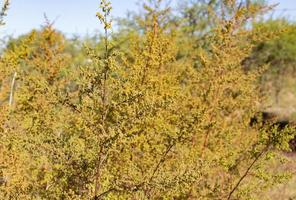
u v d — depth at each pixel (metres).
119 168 6.61
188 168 5.78
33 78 5.61
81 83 5.17
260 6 9.30
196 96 9.20
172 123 8.09
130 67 7.80
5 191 6.66
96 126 5.36
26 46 11.64
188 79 10.02
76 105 5.36
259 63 31.20
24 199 6.29
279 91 34.22
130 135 5.61
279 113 25.64
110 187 5.48
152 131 7.14
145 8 9.63
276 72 33.50
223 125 9.15
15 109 9.45
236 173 7.90
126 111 5.59
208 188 7.73
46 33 12.29
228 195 7.69
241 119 10.33
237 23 9.29
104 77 5.13
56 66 10.93
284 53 32.59
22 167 7.74
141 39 9.27
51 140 5.49
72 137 6.02
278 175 7.42
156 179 5.48
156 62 7.69
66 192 5.57
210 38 9.59
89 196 5.32
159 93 7.72
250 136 9.83
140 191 5.68
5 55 10.11
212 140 8.48
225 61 9.02
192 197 7.56
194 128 6.56
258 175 7.34
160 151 7.02
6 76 9.73
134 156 7.23
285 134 7.02
